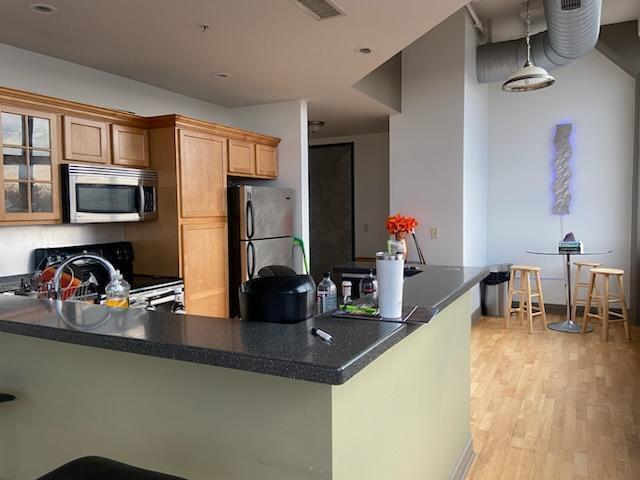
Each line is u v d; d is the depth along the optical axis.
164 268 3.78
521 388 3.78
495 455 2.80
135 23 2.83
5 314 1.66
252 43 3.17
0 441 1.82
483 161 6.27
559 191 6.18
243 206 4.25
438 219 5.47
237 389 1.34
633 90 5.80
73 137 3.18
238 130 4.25
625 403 3.46
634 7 5.10
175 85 4.19
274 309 1.52
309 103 4.96
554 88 6.14
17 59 3.22
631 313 5.85
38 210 2.98
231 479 1.37
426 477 2.11
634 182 5.74
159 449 1.47
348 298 2.12
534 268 5.55
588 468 2.63
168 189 3.72
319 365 1.11
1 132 2.77
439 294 2.10
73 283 2.74
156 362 1.45
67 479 1.18
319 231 7.56
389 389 1.66
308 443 1.26
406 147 5.61
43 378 1.68
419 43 5.48
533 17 5.38
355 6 2.64
